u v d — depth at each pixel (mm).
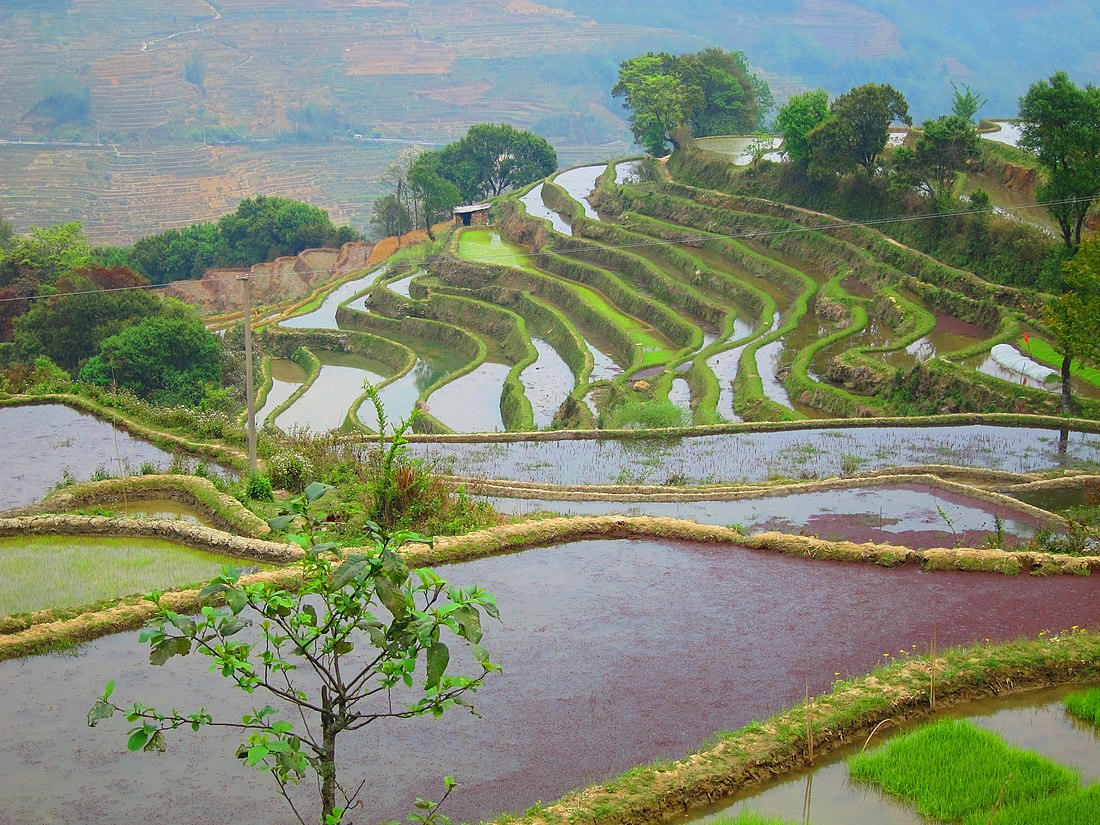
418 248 92875
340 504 23422
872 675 14594
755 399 45375
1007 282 54250
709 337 59812
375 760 12844
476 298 77062
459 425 51812
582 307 68750
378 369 69000
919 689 14172
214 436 33000
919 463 30781
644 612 17188
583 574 18938
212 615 8648
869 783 12492
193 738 13305
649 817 11805
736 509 24938
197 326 60062
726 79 103562
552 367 60406
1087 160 49688
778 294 64438
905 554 19172
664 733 13461
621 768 12711
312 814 11812
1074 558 18906
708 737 13375
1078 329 36688
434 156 116188
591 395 51344
